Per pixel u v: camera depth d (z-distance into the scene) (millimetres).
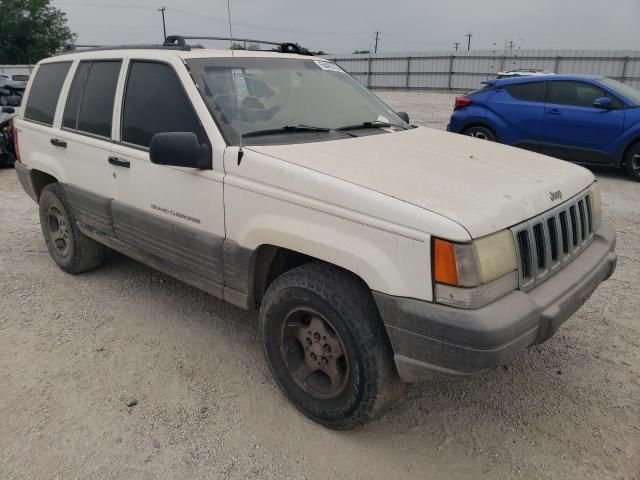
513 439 2809
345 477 2549
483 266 2219
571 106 8875
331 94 3777
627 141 8422
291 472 2570
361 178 2564
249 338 3775
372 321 2510
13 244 5641
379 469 2600
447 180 2639
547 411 3023
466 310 2201
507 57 35125
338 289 2572
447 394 3188
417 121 17266
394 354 2420
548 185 2789
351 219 2445
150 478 2523
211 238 3133
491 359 2188
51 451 2680
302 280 2691
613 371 3387
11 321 3957
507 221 2385
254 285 3088
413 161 2918
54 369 3367
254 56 3650
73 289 4520
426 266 2242
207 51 3531
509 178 2775
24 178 4965
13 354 3525
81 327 3889
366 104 3939
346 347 2578
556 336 3799
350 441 2785
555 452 2711
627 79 31812
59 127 4398
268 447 2730
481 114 9828
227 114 3150
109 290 4508
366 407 2605
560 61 33562
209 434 2816
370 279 2395
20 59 59750
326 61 4176
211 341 3725
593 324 3971
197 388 3201
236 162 2910
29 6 58250
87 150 4012
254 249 2910
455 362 2236
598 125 8602
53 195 4559
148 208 3551
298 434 2826
